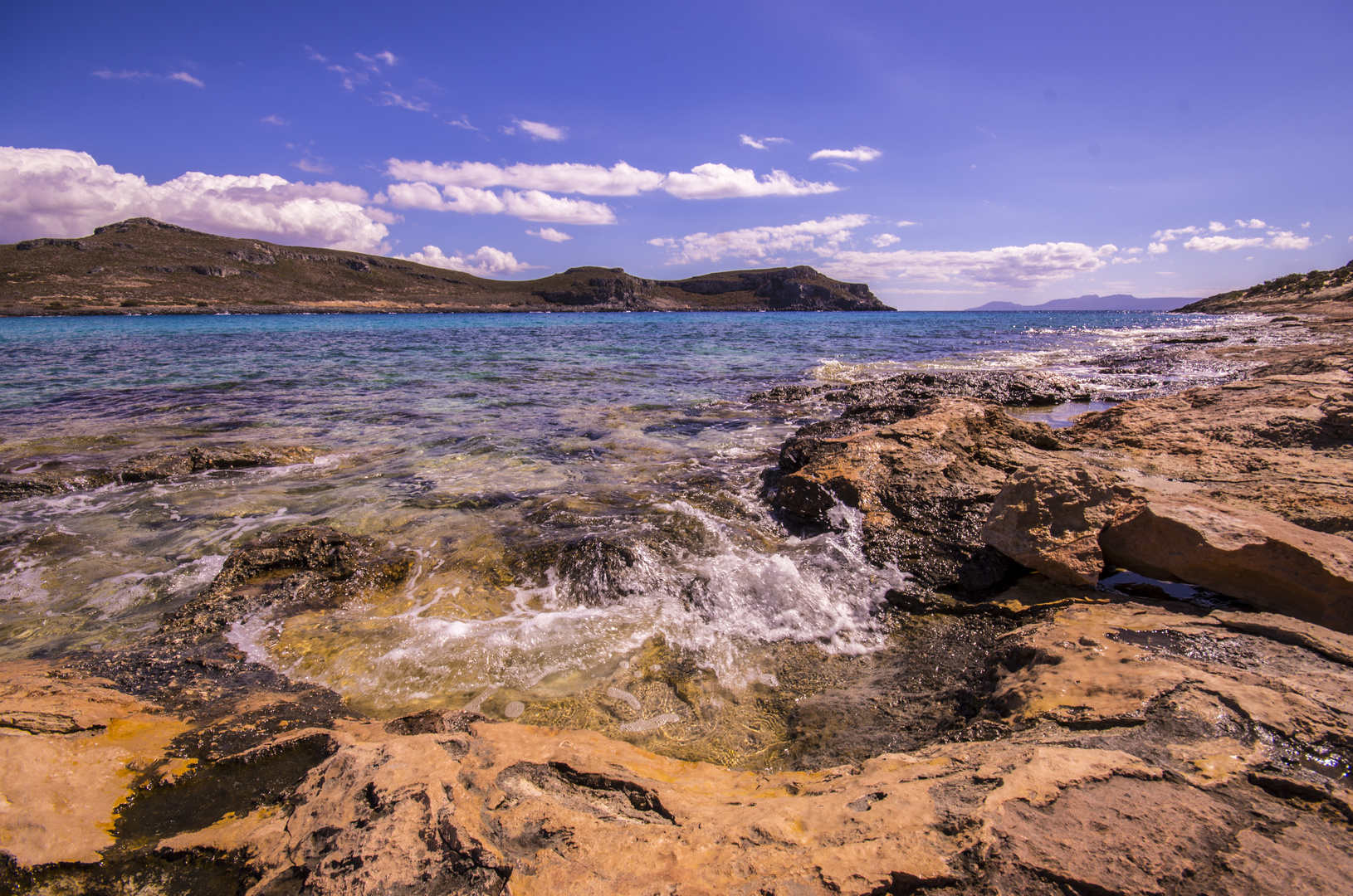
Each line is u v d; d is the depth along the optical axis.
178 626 4.52
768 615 4.64
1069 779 2.21
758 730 3.46
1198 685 2.75
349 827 2.30
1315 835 1.91
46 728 3.00
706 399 14.34
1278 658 3.08
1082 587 4.43
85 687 3.55
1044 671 3.18
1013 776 2.25
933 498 5.95
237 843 2.33
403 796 2.42
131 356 23.69
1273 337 25.58
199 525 6.50
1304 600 3.63
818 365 21.50
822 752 3.17
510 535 6.06
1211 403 8.59
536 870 2.04
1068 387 14.86
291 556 5.47
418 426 11.23
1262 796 2.09
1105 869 1.82
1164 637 3.39
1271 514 4.42
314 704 3.58
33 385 15.97
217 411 12.50
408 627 4.52
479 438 10.13
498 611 4.80
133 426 11.16
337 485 7.78
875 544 5.45
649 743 3.34
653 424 11.45
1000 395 14.10
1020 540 4.75
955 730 3.09
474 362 22.22
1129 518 4.42
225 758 2.96
